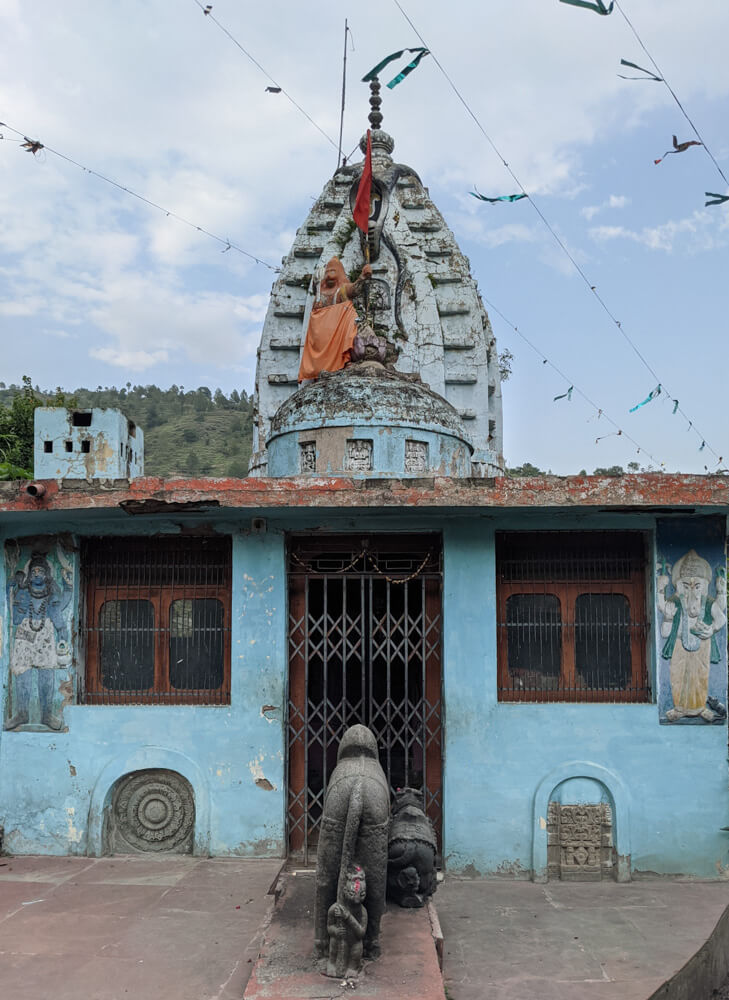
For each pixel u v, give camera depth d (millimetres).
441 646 8305
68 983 5539
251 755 8195
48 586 8539
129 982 5562
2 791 8352
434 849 6723
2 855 8227
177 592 8742
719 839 7895
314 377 12758
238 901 6984
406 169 20500
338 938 5324
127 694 8664
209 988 5488
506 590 8508
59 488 7707
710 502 7438
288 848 8266
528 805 7988
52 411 12133
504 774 8016
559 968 5938
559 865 7910
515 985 5672
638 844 7906
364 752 6133
